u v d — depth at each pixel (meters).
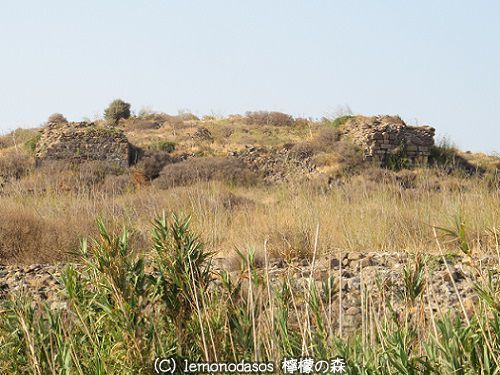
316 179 18.42
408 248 10.06
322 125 55.06
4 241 12.23
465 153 49.62
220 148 51.56
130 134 57.50
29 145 49.31
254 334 4.64
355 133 47.97
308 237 11.44
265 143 53.75
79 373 4.76
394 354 4.51
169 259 5.03
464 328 4.46
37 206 17.08
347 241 11.47
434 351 4.45
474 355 4.29
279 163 48.72
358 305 7.07
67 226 13.12
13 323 5.16
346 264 9.77
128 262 4.89
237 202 19.42
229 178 39.84
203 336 4.68
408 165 46.53
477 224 10.42
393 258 9.56
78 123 49.38
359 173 44.41
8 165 42.16
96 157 47.03
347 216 12.91
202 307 5.01
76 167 43.56
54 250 11.67
